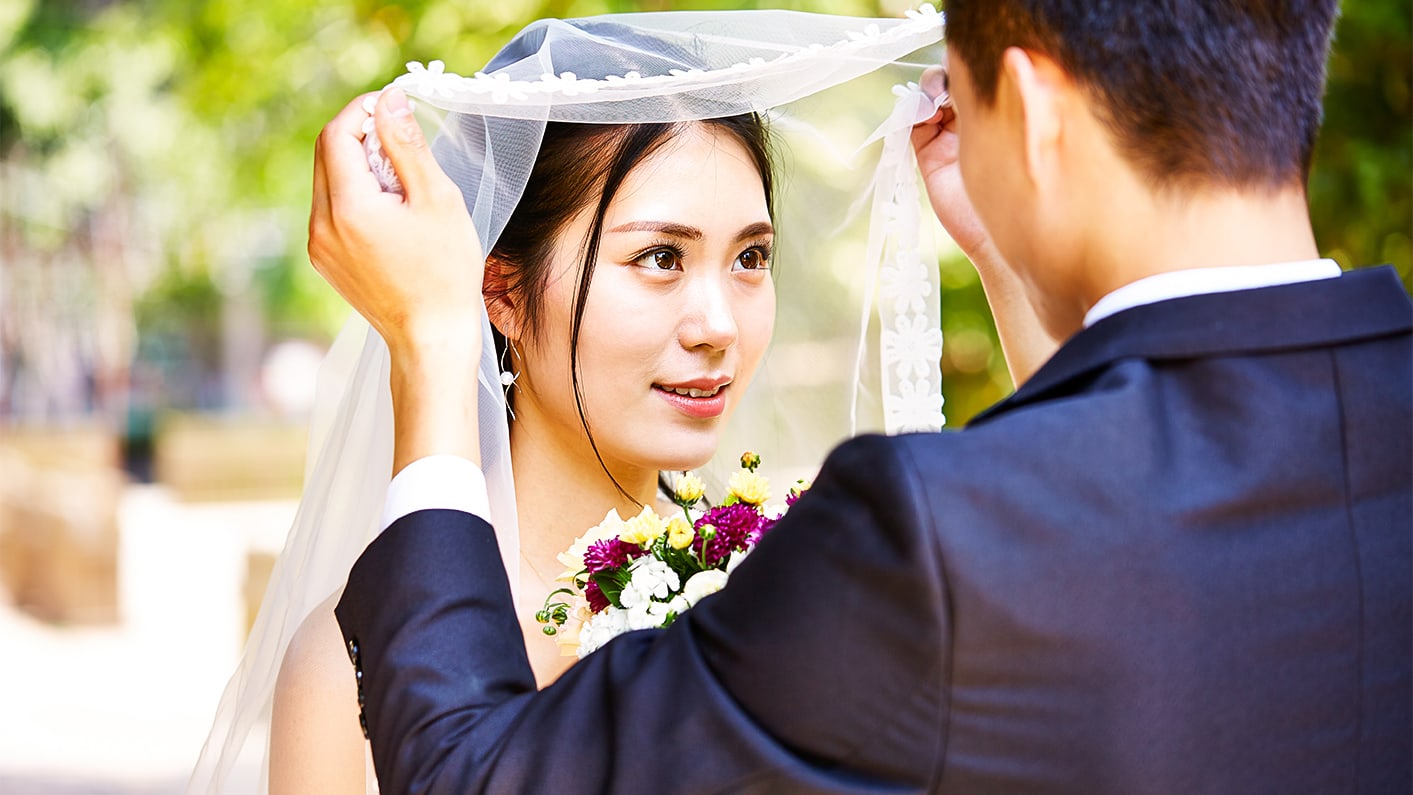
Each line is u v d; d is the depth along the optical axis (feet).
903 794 3.17
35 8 42.78
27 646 26.91
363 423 5.48
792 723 3.27
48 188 55.26
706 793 3.31
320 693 5.21
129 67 31.19
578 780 3.46
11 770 18.72
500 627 3.83
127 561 34.30
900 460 3.18
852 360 6.91
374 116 4.35
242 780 5.80
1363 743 3.38
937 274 6.79
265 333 62.54
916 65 6.25
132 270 57.57
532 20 14.78
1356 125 13.99
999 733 3.13
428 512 3.97
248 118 20.15
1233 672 3.24
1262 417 3.33
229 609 29.17
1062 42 3.32
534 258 5.45
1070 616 3.14
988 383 13.76
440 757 3.59
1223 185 3.33
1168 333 3.36
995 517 3.15
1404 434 3.45
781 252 6.84
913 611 3.12
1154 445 3.28
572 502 5.78
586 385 5.45
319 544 5.49
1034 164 3.43
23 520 32.63
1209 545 3.25
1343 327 3.42
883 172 6.57
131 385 63.26
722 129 5.48
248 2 17.85
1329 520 3.35
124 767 19.02
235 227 43.68
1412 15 13.34
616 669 3.59
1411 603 3.44
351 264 4.30
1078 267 3.53
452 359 4.24
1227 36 3.26
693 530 4.98
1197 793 3.21
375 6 15.92
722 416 5.57
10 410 59.77
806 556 3.31
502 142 5.23
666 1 14.03
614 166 5.32
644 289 5.38
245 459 43.60
